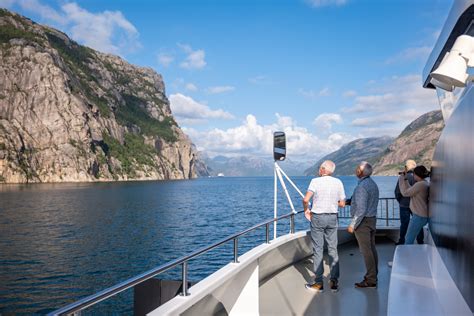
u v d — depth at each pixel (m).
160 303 4.68
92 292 22.78
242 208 73.69
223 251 29.53
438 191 5.59
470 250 3.26
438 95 6.06
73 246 38.34
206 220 56.06
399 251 6.83
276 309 5.80
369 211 6.76
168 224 52.56
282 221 44.88
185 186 193.75
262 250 6.39
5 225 54.22
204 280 4.64
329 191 6.75
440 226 5.16
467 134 3.41
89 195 116.94
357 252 9.77
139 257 32.84
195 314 4.22
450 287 4.18
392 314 4.04
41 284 24.80
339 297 6.37
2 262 31.45
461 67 3.36
